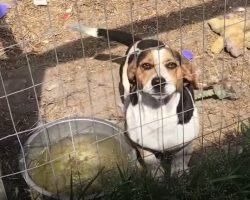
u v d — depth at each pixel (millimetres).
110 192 1185
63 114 1576
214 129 1475
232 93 1585
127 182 1184
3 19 1988
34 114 1579
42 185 1293
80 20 1979
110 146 1378
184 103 1335
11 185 1318
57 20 1984
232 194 1188
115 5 2043
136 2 2051
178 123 1328
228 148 1303
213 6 2010
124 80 1522
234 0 2041
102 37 1715
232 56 1766
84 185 1267
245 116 1521
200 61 1746
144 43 1498
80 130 1398
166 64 1299
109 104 1604
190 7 2010
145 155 1370
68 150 1387
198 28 1902
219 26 1854
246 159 1258
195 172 1231
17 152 1431
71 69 1758
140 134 1344
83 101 1623
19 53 1834
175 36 1868
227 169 1236
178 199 1195
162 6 2021
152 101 1309
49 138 1372
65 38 1897
